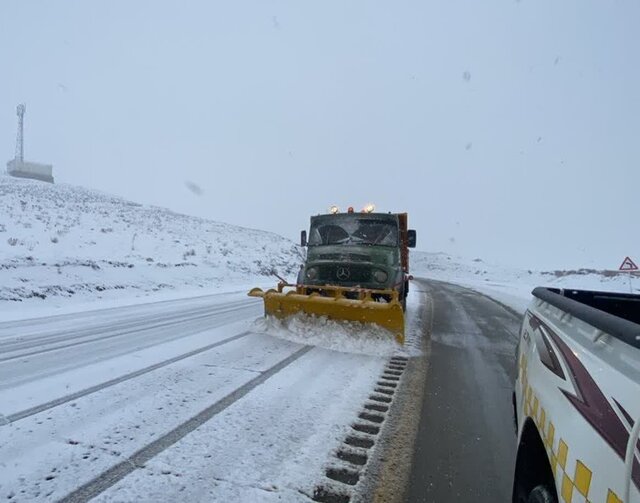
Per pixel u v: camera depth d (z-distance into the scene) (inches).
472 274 1934.1
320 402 164.4
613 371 54.9
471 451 129.6
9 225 696.4
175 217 1471.5
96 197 1662.2
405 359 238.2
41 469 110.7
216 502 98.6
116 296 466.9
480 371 222.2
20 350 229.0
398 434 139.8
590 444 53.4
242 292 601.0
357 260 313.9
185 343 255.0
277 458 120.0
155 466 113.6
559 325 87.4
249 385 180.7
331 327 263.4
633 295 132.4
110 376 187.6
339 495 103.7
